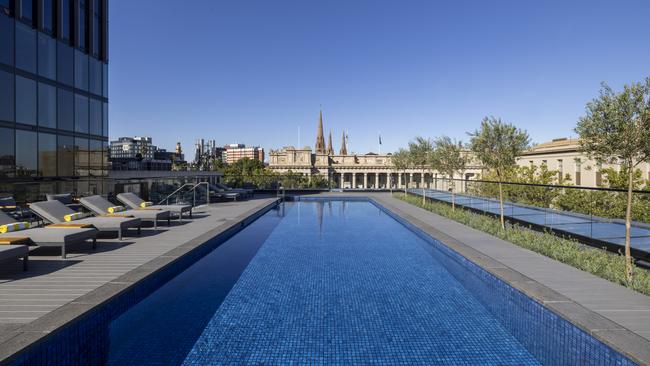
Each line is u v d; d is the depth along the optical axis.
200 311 6.20
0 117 11.46
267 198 27.81
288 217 18.91
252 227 15.38
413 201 24.53
